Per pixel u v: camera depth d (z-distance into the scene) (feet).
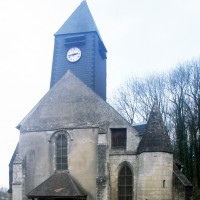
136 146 86.79
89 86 105.19
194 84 151.43
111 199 85.05
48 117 94.53
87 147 89.30
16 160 91.66
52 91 96.89
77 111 92.94
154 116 86.74
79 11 114.73
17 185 89.71
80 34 109.60
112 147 88.58
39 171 91.45
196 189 137.18
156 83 167.63
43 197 82.94
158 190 80.28
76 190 83.10
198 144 143.74
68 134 91.45
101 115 90.89
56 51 110.73
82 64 107.34
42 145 92.94
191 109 150.00
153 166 81.46
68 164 89.51
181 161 144.15
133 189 84.43
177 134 149.48
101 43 116.47
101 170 84.94
